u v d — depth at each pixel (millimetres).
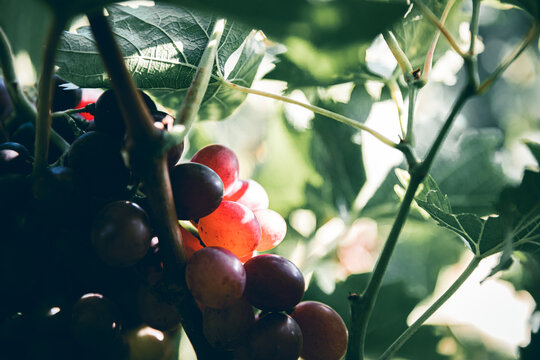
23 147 224
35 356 211
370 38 150
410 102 248
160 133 183
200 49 276
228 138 475
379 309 357
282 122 390
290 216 398
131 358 234
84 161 204
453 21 341
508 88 1193
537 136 702
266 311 217
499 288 466
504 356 464
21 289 209
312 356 225
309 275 359
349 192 390
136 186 210
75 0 166
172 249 197
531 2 211
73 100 258
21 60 359
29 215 203
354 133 378
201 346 215
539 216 239
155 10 262
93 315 212
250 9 149
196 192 201
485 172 361
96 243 194
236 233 221
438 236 411
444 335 377
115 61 172
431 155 221
